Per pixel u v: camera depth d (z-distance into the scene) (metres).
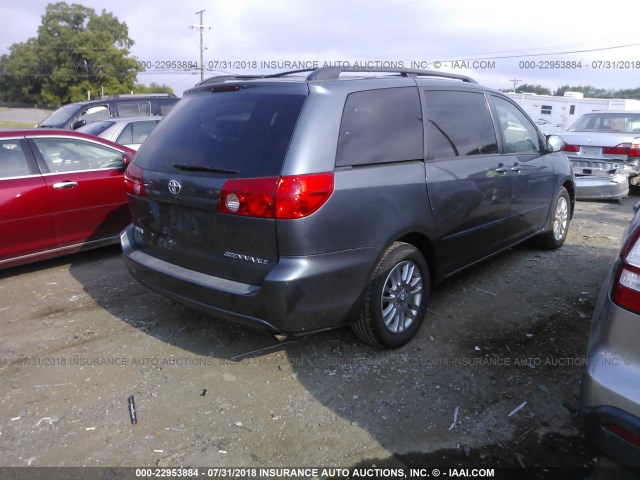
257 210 2.91
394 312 3.58
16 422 2.95
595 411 2.19
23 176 5.12
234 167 3.06
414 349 3.69
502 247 4.73
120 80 49.09
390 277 3.49
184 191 3.25
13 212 4.97
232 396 3.17
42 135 5.35
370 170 3.26
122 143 9.28
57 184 5.25
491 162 4.34
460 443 2.77
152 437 2.82
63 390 3.25
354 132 3.23
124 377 3.39
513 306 4.39
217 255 3.19
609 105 24.61
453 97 4.11
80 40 47.78
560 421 2.93
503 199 4.50
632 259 2.19
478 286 4.81
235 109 3.33
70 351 3.72
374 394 3.18
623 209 8.71
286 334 3.12
